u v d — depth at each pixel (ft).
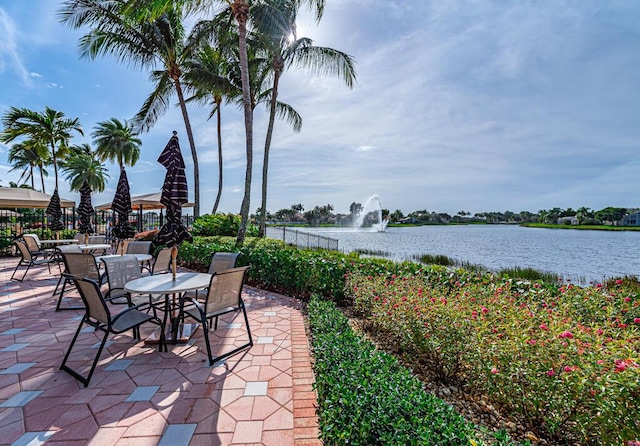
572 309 10.37
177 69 38.09
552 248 69.05
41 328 11.86
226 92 38.45
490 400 7.59
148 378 8.35
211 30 31.68
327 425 4.89
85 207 22.84
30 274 22.30
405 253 55.52
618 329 8.13
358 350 7.51
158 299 11.44
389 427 4.56
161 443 5.98
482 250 63.57
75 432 6.23
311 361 9.48
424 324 9.15
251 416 6.85
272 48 30.76
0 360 9.27
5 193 30.32
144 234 30.40
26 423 6.47
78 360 9.30
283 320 13.24
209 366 9.07
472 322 8.18
